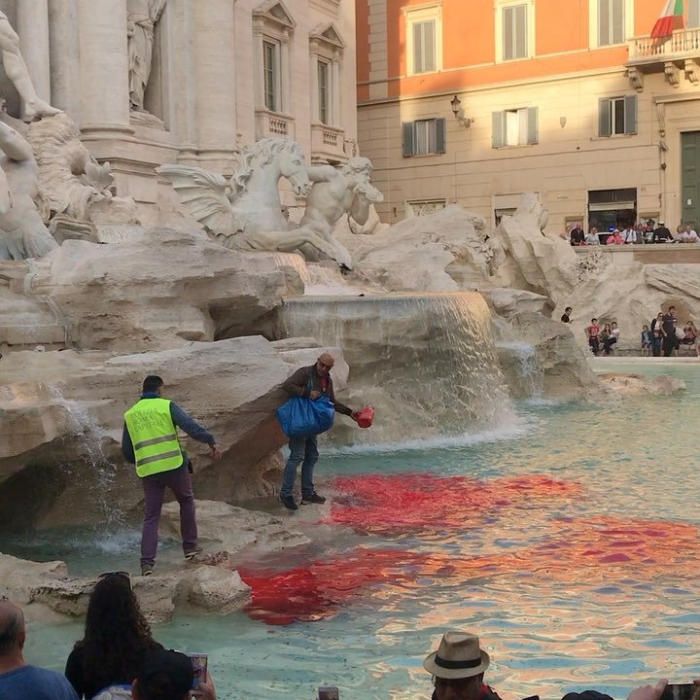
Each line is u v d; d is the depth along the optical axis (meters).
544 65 44.72
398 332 16.44
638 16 42.44
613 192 43.75
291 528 9.95
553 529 10.11
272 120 37.00
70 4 27.64
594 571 8.60
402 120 48.50
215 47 32.09
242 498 11.51
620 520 10.45
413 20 47.81
